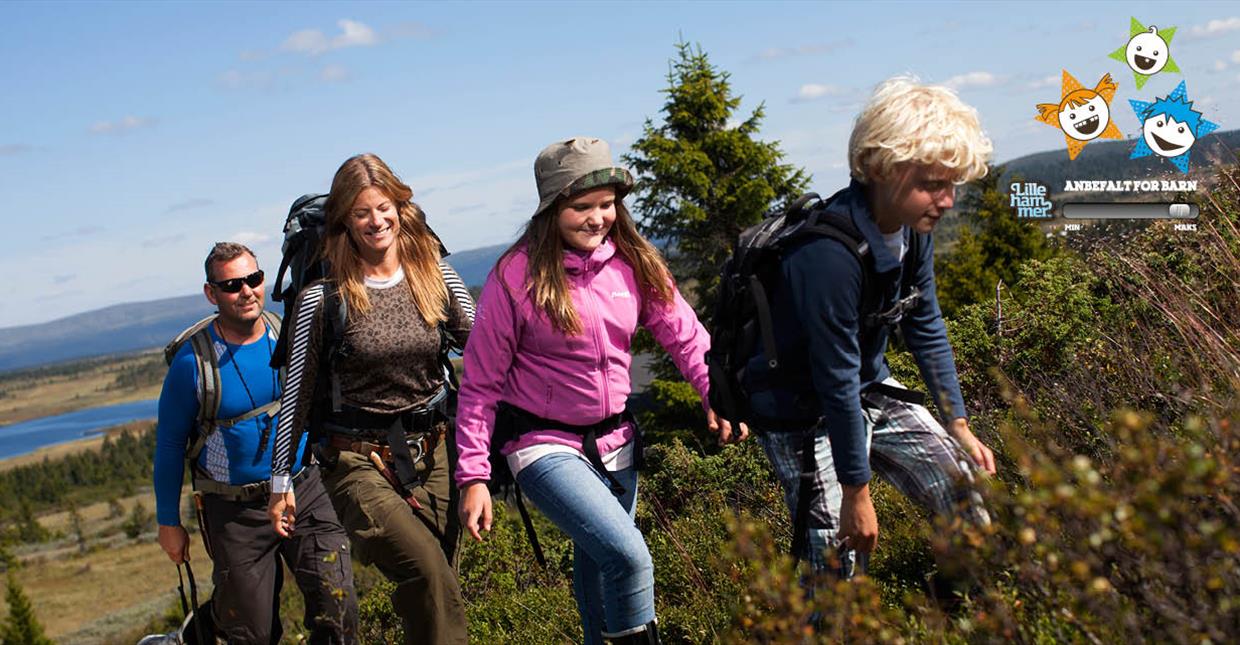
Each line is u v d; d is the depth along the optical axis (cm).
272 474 351
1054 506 163
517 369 306
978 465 258
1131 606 165
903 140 229
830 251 243
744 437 311
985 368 508
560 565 691
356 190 334
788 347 260
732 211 2444
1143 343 401
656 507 566
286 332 357
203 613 418
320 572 387
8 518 17175
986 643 191
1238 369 293
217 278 388
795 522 267
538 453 301
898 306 260
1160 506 149
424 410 353
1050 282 534
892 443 274
